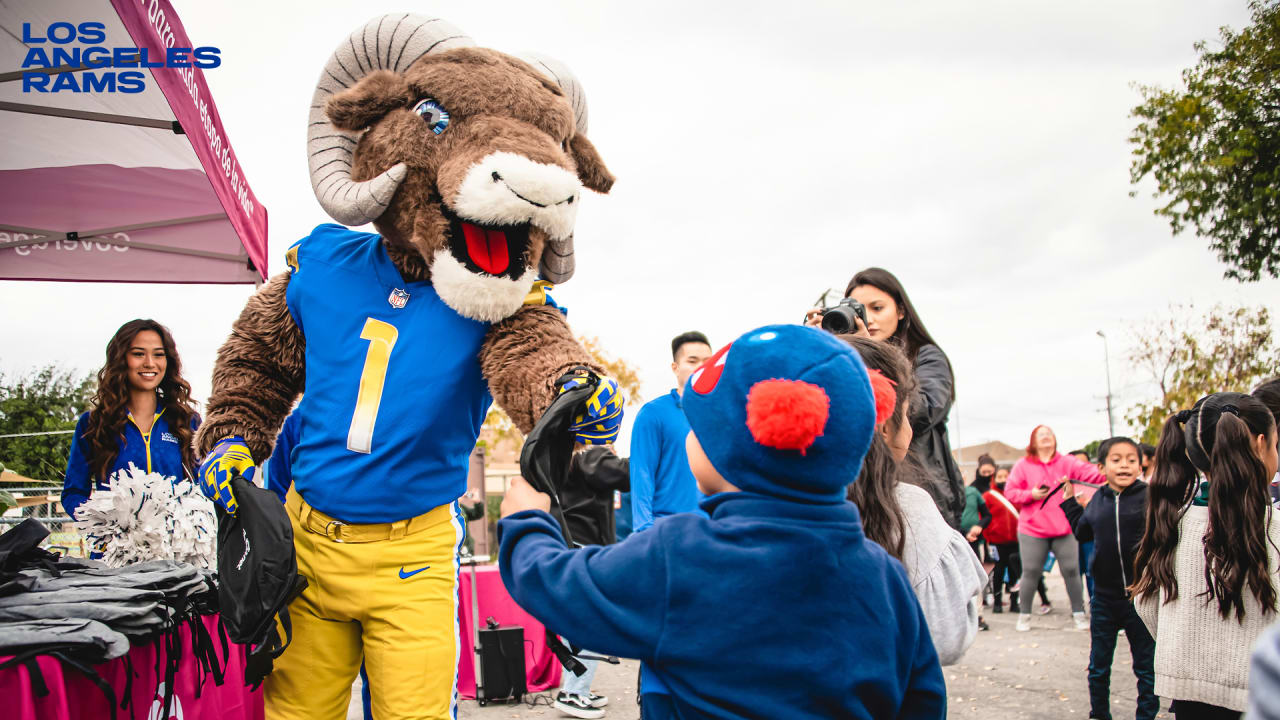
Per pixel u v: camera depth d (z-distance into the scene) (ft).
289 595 7.81
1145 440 93.04
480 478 20.68
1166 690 10.56
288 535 7.87
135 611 7.79
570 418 7.15
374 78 8.12
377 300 8.43
